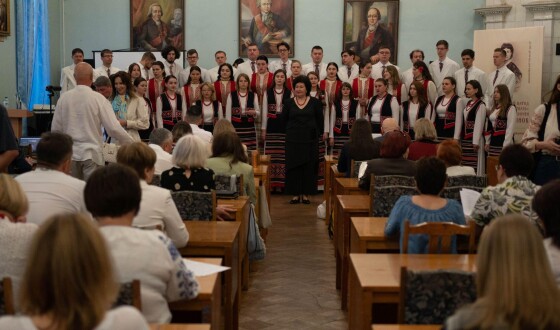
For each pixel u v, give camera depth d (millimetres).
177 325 2539
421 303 2598
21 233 2717
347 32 13164
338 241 5574
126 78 8547
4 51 10430
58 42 13195
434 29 13055
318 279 5961
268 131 10438
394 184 5027
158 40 13250
